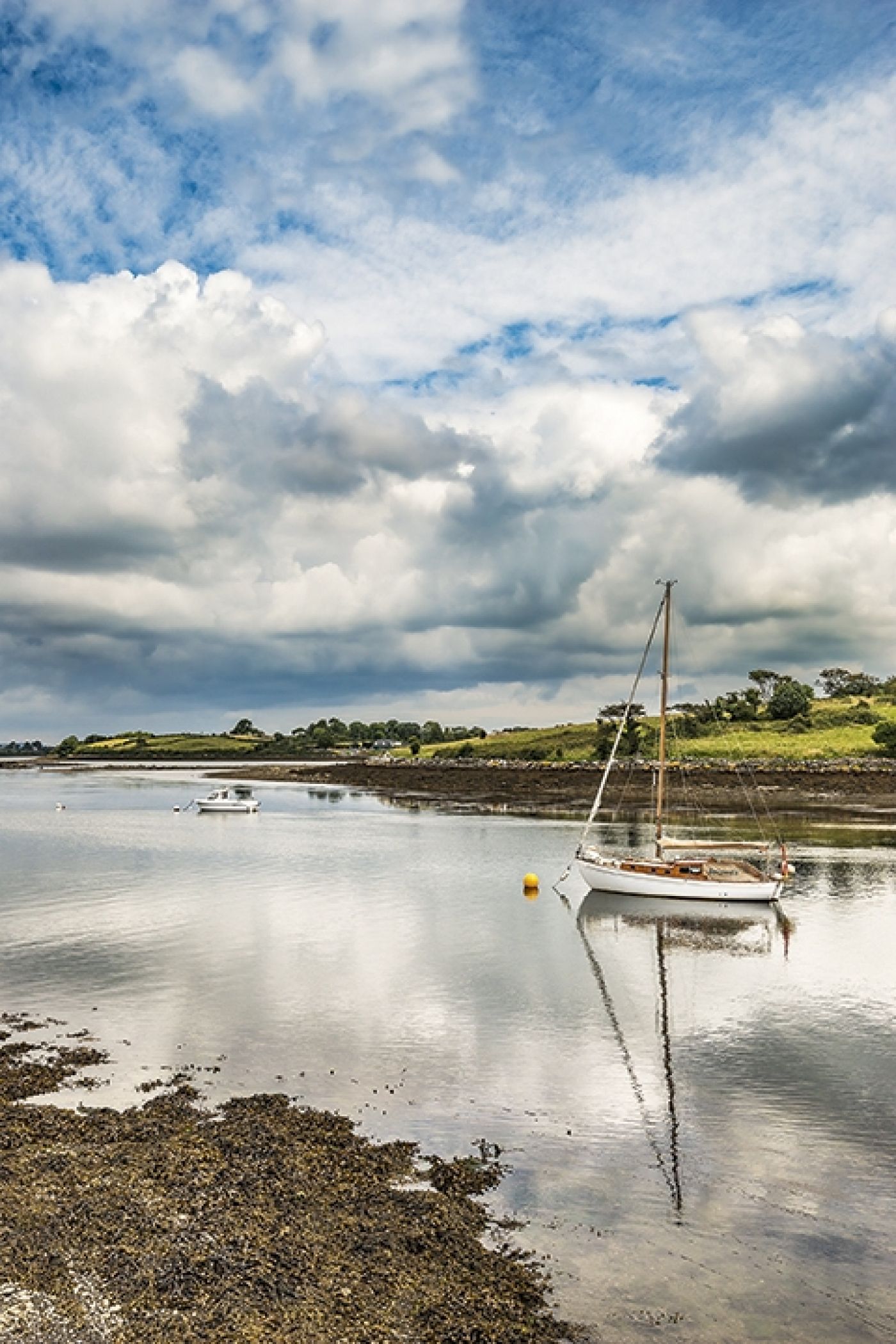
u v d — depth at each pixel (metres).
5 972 30.14
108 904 41.69
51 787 132.88
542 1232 14.90
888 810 80.94
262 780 144.50
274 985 28.67
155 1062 22.14
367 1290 13.08
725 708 154.88
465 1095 20.34
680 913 39.94
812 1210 15.73
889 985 29.05
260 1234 14.33
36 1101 19.86
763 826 69.81
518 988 28.64
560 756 142.75
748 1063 22.39
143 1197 15.41
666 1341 12.30
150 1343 11.73
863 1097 20.44
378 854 58.50
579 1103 20.00
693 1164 17.33
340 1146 17.72
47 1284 12.87
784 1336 12.48
